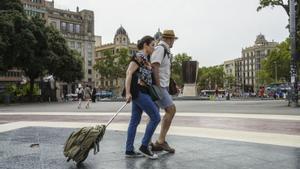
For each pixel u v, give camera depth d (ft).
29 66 137.49
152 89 16.15
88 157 16.49
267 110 54.03
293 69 66.74
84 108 73.92
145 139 16.17
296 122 33.91
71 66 164.96
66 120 40.57
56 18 302.25
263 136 23.62
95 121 38.50
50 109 70.64
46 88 165.99
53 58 146.00
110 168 14.15
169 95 17.71
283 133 25.34
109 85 355.56
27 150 18.92
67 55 164.66
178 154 17.04
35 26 137.59
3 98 128.06
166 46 17.30
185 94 128.36
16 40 126.72
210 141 21.26
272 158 15.88
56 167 14.49
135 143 20.67
